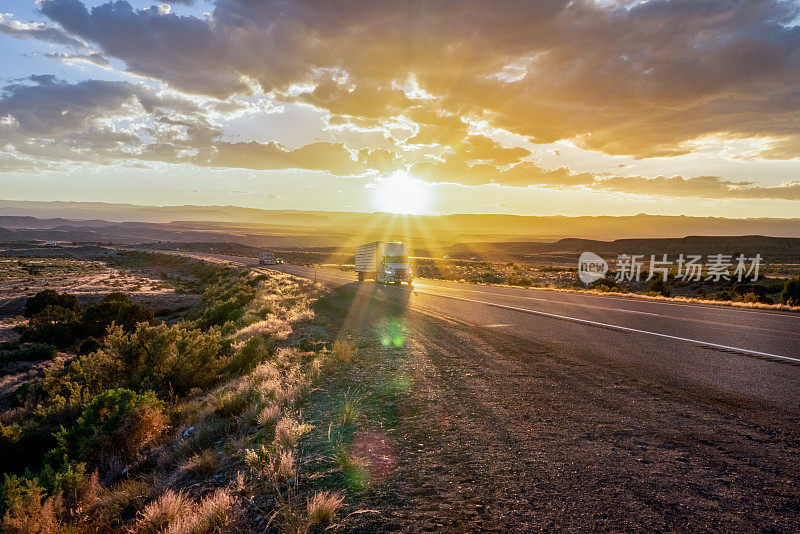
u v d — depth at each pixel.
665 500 3.61
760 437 4.94
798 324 13.68
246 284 37.97
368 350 11.44
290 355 11.40
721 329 12.72
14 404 15.56
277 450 4.92
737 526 3.21
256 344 12.75
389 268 35.78
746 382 7.22
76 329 28.89
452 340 12.19
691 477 4.02
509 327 13.91
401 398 7.06
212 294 42.94
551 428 5.41
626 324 13.82
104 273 93.56
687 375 7.72
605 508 3.51
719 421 5.48
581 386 7.25
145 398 7.96
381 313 19.08
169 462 5.98
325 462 4.68
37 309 37.41
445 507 3.64
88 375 11.26
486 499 3.74
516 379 7.87
